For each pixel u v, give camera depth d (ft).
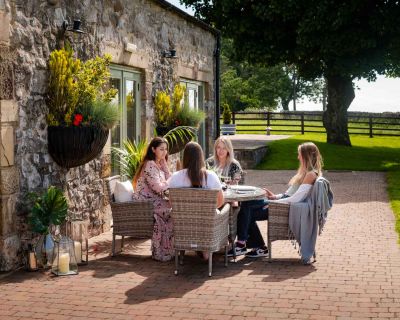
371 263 21.43
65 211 20.67
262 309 16.21
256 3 63.52
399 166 59.00
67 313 15.92
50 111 22.35
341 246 24.34
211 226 19.54
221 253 23.16
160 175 23.06
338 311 16.02
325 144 71.77
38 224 20.13
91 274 19.93
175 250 20.04
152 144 23.36
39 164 21.89
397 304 16.62
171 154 37.47
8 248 19.92
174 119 35.88
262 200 23.32
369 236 26.35
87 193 25.90
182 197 19.58
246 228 22.62
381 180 48.83
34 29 21.36
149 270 20.56
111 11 28.22
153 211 22.22
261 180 48.37
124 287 18.38
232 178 24.73
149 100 33.78
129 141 29.35
